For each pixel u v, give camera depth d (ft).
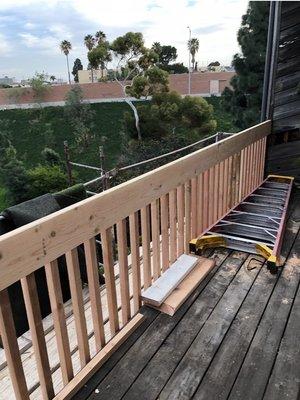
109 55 61.72
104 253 5.43
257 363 5.42
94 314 5.40
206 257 8.63
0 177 58.75
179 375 5.25
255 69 40.50
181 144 48.34
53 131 83.10
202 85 94.22
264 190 12.76
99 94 90.74
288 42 13.05
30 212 7.04
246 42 40.14
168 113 51.55
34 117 88.89
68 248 4.53
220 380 5.14
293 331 6.09
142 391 4.99
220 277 7.79
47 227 4.11
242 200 11.71
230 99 44.98
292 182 13.42
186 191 7.96
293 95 13.50
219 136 18.84
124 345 5.85
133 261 6.35
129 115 55.11
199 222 8.95
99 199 4.98
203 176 8.70
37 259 4.05
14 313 6.84
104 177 13.78
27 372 5.68
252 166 12.60
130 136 55.47
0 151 72.90
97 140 76.13
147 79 56.03
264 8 37.83
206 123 53.06
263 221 10.06
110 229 5.42
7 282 3.70
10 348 4.01
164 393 4.96
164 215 7.14
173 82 94.02
